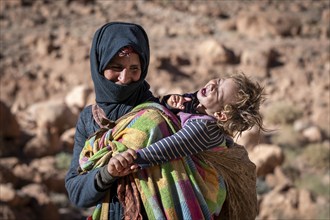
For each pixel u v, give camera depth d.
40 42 37.12
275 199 19.27
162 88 33.12
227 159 3.19
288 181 21.02
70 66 35.38
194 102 3.21
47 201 17.45
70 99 30.25
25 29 40.62
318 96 33.16
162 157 2.97
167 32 40.75
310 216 18.75
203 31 40.75
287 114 28.48
